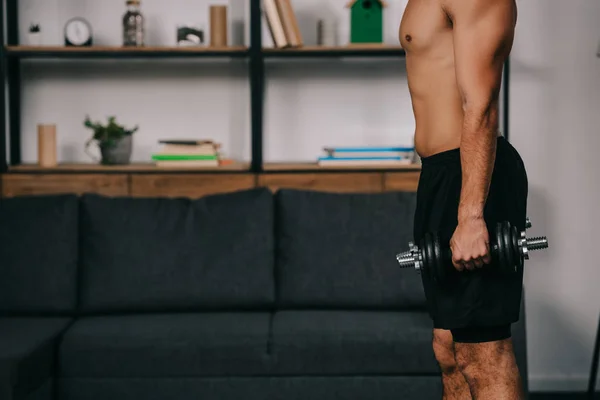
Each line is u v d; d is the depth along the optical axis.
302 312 3.58
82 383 3.25
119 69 4.36
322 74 4.34
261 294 3.63
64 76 4.36
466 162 2.08
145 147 4.38
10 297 3.61
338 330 3.28
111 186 4.00
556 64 4.17
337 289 3.62
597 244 4.19
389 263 3.65
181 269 3.64
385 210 3.73
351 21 4.05
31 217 3.69
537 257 4.20
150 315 3.59
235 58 4.34
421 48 2.27
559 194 4.19
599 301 4.20
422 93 2.29
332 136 4.36
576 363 4.21
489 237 2.09
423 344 3.25
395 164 3.99
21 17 4.34
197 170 4.00
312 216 3.72
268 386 3.27
